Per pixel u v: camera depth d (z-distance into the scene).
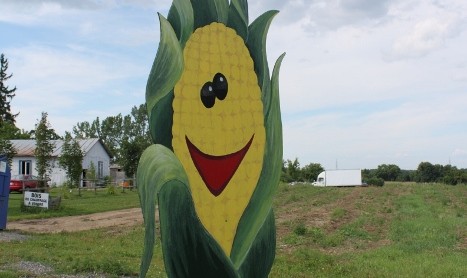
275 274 10.27
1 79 62.94
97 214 23.75
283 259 12.06
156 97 5.64
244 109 6.64
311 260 11.91
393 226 17.83
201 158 6.07
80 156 41.28
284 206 26.62
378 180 64.19
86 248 13.28
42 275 9.55
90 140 57.56
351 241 15.63
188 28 6.04
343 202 28.17
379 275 10.52
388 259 12.42
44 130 38.19
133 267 10.40
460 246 14.50
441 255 12.95
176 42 5.83
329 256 12.55
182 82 5.93
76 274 9.76
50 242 14.13
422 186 44.88
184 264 5.70
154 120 5.61
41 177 38.12
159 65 5.68
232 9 6.62
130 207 27.36
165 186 5.54
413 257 12.63
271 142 7.01
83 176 53.41
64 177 49.03
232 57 6.55
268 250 6.88
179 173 5.72
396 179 81.44
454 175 65.00
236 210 6.47
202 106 6.12
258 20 6.97
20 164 50.09
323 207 25.25
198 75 6.11
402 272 10.84
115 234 16.97
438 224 18.03
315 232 16.47
